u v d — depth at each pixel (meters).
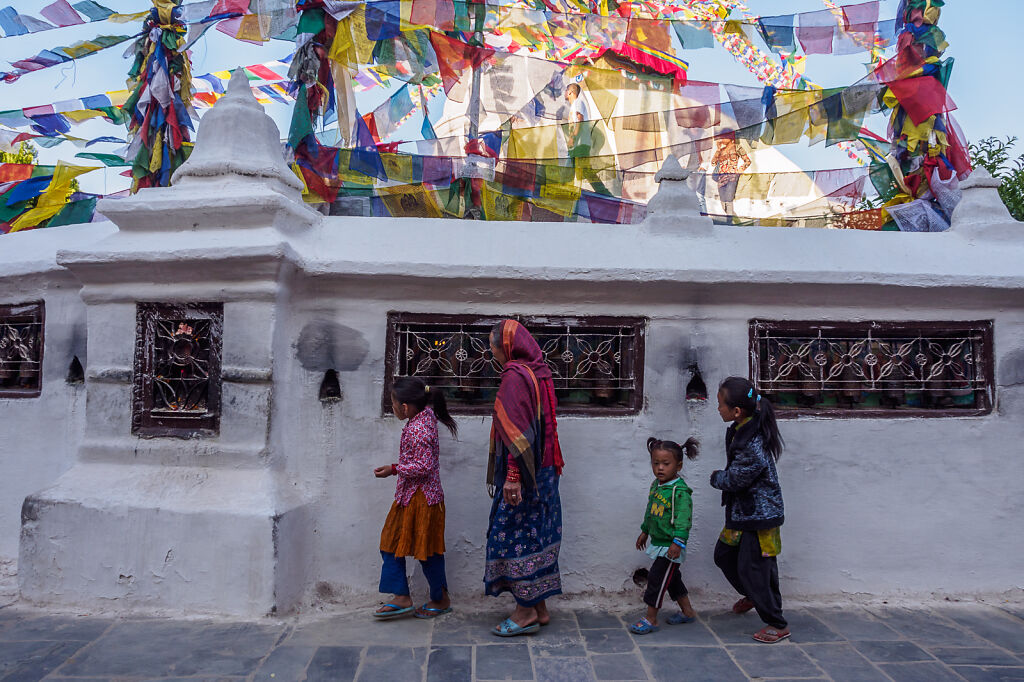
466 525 3.89
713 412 3.96
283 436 3.80
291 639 3.28
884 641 3.39
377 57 4.75
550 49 6.10
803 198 5.04
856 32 4.72
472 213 4.98
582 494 3.91
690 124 4.85
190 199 3.81
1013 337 4.08
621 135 4.89
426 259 3.85
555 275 3.82
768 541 3.40
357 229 4.12
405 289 3.89
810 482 3.96
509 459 3.27
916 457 4.01
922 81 4.67
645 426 3.94
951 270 4.01
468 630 3.46
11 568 4.18
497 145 4.88
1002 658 3.19
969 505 4.02
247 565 3.48
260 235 3.73
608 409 3.96
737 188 4.98
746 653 3.23
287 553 3.59
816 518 3.96
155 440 3.78
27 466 4.29
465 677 2.93
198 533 3.53
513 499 3.26
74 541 3.65
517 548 3.35
